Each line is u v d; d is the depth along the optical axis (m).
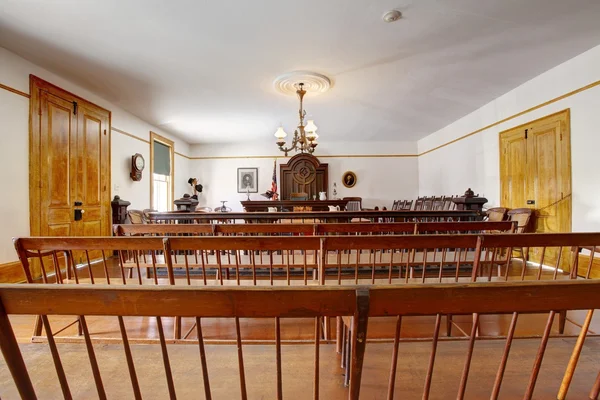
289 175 8.49
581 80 3.49
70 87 4.11
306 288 0.67
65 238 1.63
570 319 2.12
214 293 0.67
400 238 1.59
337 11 2.66
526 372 1.24
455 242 1.64
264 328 2.06
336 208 6.02
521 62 3.69
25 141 3.41
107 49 3.27
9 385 1.22
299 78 4.07
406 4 2.58
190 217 3.69
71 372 1.27
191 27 2.88
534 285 0.68
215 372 1.25
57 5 2.52
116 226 2.38
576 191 3.58
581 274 3.42
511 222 2.39
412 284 0.68
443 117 6.09
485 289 0.68
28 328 2.10
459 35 3.06
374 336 1.94
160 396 1.11
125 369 1.28
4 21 2.74
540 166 4.11
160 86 4.33
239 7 2.59
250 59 3.54
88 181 4.41
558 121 3.81
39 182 3.57
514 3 2.57
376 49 3.32
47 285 0.67
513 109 4.61
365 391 1.14
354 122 6.48
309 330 2.00
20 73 3.37
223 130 7.09
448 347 1.43
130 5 2.54
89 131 4.45
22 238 1.62
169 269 1.62
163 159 7.12
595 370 1.25
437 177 7.30
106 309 0.68
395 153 8.55
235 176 8.65
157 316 0.69
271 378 1.21
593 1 2.54
